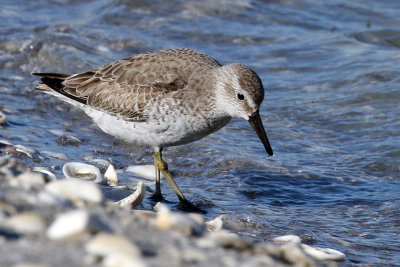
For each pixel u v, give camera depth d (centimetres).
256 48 2017
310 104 1675
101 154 1372
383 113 1616
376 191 1272
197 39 2045
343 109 1647
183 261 609
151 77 1163
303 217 1143
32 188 751
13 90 1673
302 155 1434
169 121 1143
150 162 1369
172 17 2172
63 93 1230
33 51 1878
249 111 1156
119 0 2241
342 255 965
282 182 1298
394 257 994
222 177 1317
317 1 2364
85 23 2088
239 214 1112
